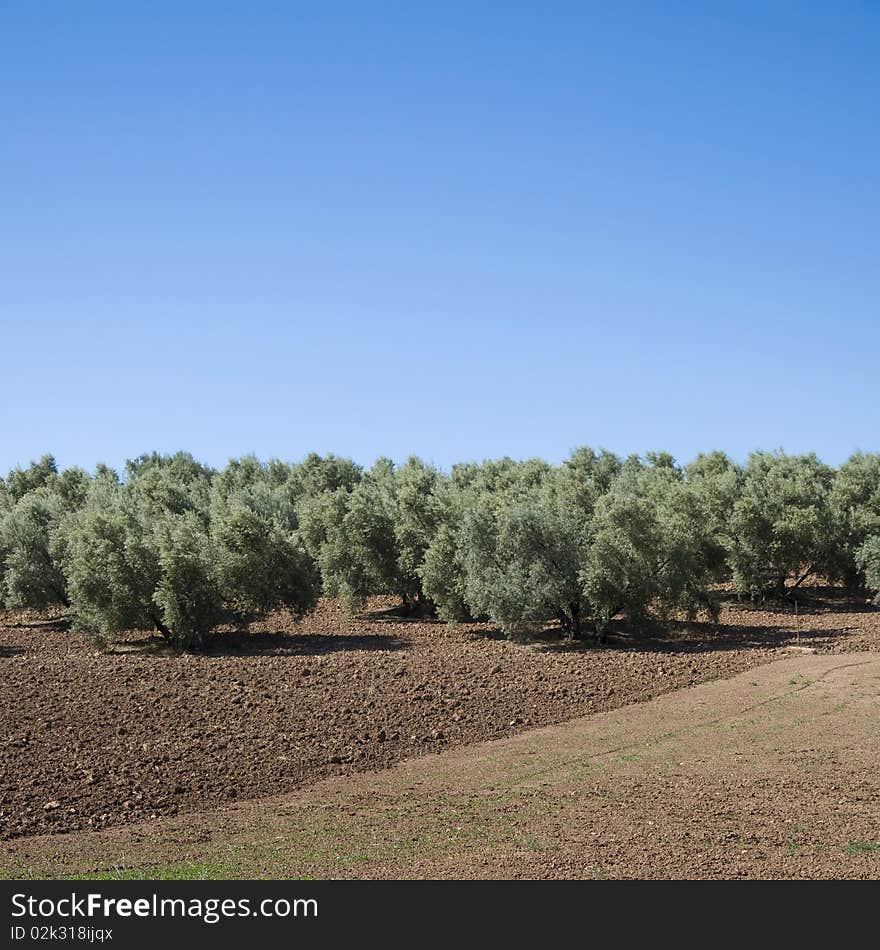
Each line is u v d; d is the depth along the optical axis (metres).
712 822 15.41
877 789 17.11
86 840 16.17
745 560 47.09
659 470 63.47
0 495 68.12
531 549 36.88
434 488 50.72
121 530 39.34
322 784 19.69
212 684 28.55
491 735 23.55
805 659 31.81
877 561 43.00
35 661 32.97
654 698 27.08
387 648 36.44
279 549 40.06
